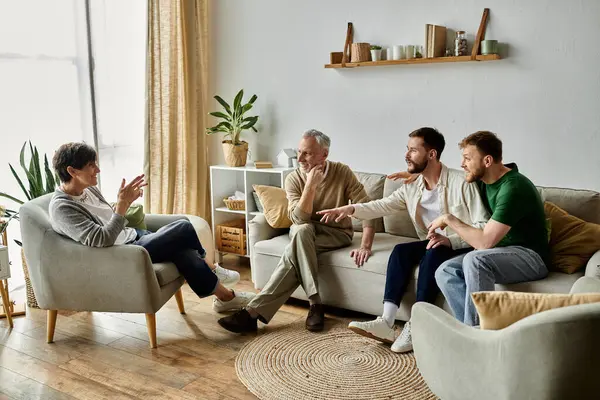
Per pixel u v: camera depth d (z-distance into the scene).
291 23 4.02
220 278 3.24
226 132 4.25
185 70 4.21
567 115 3.16
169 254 2.91
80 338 2.95
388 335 2.74
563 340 1.45
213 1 4.37
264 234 3.41
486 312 1.67
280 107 4.18
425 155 2.82
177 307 3.36
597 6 2.99
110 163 4.13
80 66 3.89
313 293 3.00
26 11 3.58
